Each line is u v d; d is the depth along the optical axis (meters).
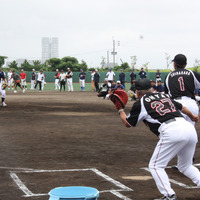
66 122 15.02
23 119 15.85
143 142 10.77
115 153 9.20
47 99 27.75
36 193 5.98
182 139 5.27
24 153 9.08
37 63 110.25
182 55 7.78
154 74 69.50
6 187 6.31
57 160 8.38
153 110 5.40
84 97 30.33
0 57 113.62
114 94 5.62
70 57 103.56
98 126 13.97
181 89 7.55
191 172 5.71
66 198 4.16
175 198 5.34
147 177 7.05
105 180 6.80
